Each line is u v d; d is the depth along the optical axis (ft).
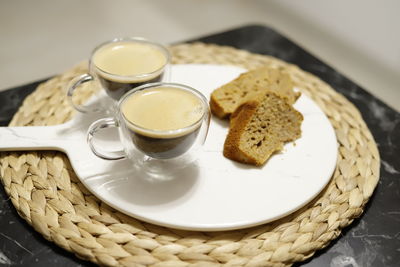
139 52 1.39
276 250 1.03
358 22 2.92
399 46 2.72
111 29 3.25
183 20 3.42
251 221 1.06
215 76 1.50
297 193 1.12
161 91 1.20
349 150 1.29
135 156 1.16
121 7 3.54
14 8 3.46
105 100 1.39
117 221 1.09
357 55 3.00
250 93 1.34
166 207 1.08
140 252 1.03
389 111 1.51
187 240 1.06
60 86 1.51
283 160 1.21
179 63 1.61
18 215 1.15
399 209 1.19
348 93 1.59
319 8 3.18
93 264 1.05
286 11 3.50
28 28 3.22
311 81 1.57
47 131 1.28
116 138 1.26
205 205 1.09
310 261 1.07
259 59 1.66
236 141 1.20
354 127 1.38
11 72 2.77
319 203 1.15
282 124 1.26
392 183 1.26
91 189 1.12
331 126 1.32
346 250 1.09
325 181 1.16
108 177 1.15
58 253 1.07
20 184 1.17
